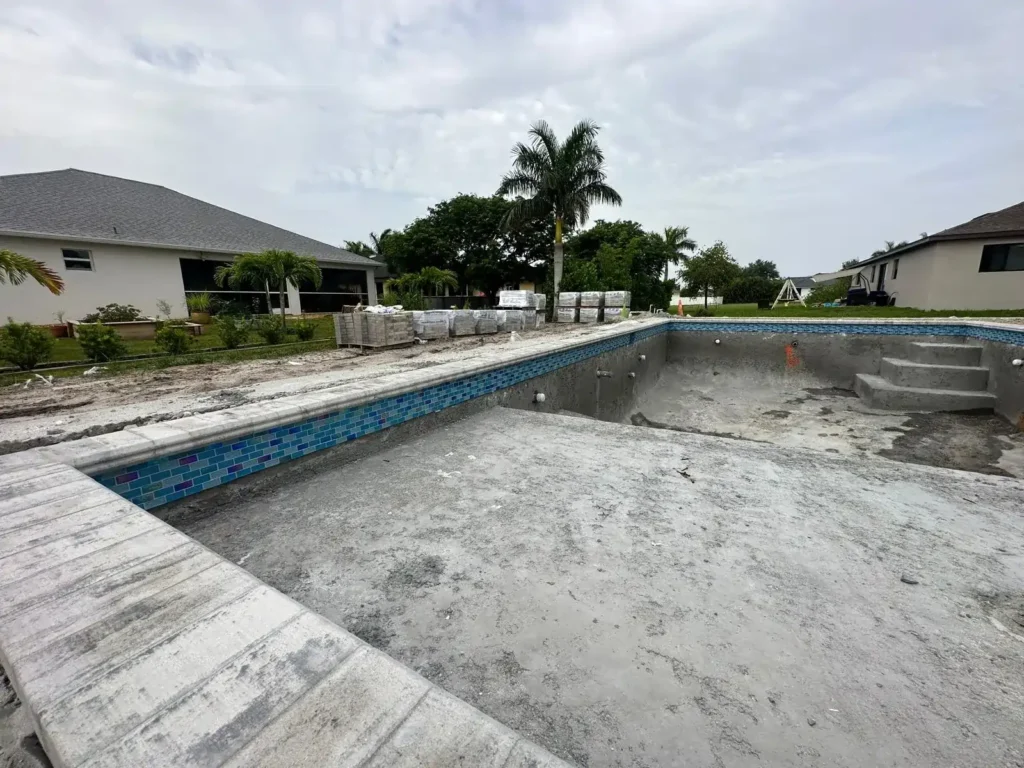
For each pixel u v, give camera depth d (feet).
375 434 9.82
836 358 31.73
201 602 3.21
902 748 3.32
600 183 50.06
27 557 3.80
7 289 37.19
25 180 46.65
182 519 6.81
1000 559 5.74
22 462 5.79
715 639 4.37
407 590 5.13
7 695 3.47
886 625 4.59
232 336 26.21
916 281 49.39
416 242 83.87
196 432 6.84
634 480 8.15
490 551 5.90
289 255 38.75
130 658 2.69
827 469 8.64
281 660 2.69
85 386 14.55
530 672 3.99
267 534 6.39
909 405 25.79
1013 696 3.78
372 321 24.29
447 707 2.43
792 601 4.94
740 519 6.73
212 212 58.59
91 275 41.09
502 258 87.56
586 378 22.03
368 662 2.70
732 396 32.71
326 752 2.15
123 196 51.72
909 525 6.57
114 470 6.13
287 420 7.99
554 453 9.60
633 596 5.00
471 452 9.70
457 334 30.04
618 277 59.11
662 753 3.27
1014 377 22.25
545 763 2.13
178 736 2.23
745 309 71.92
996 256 43.24
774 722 3.52
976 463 19.34
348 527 6.56
